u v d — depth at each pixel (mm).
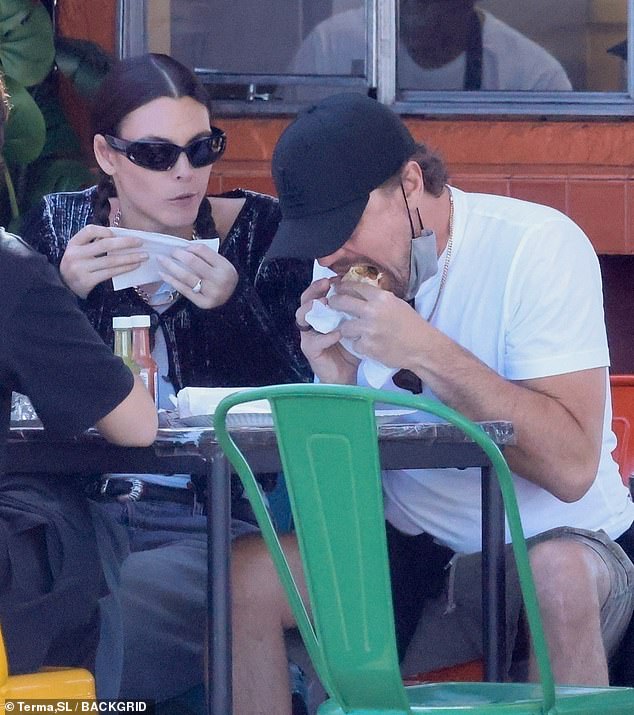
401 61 19438
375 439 8141
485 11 19516
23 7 18250
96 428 10016
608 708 8766
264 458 9695
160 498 13672
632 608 11531
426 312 12188
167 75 14445
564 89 19562
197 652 12930
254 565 11414
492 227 12141
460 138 19234
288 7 19328
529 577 8406
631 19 19562
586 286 11836
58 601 9805
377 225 11289
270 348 14422
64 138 19188
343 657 8438
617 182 19344
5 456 9703
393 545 12445
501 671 10609
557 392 11625
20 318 9570
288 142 11258
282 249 11070
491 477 10344
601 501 12094
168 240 13938
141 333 11867
